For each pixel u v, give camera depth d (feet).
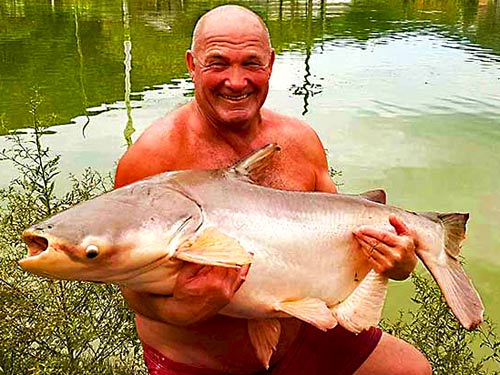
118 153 29.35
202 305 7.82
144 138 10.02
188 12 94.12
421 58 59.72
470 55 61.41
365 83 48.60
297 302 8.75
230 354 10.21
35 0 103.55
